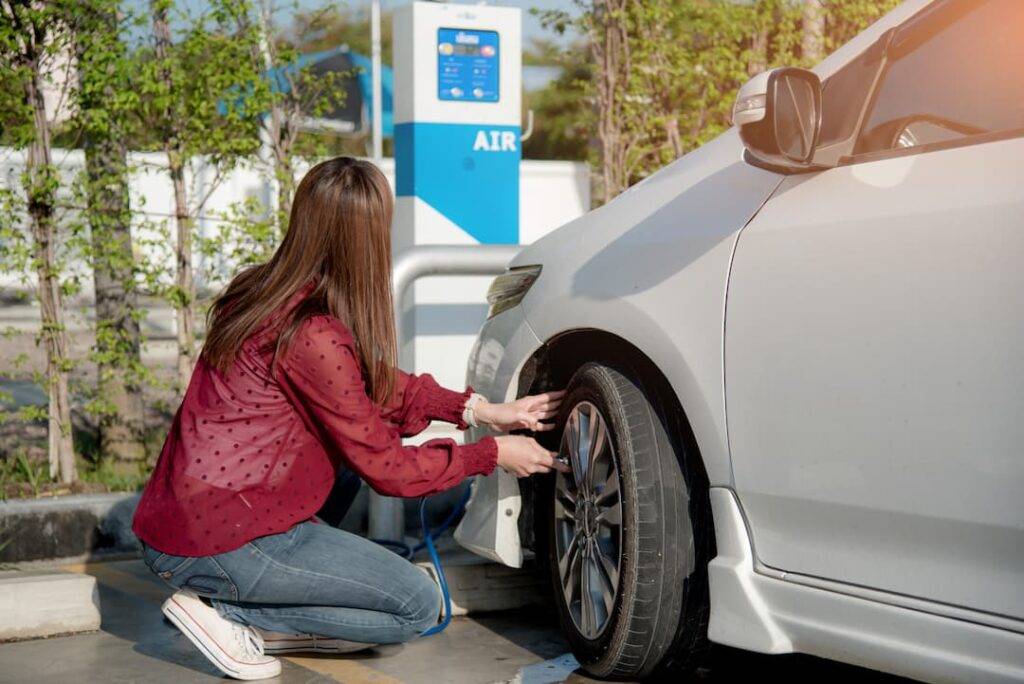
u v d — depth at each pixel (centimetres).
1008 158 236
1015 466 224
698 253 294
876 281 249
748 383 276
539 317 342
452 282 584
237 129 588
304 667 338
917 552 246
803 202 274
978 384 229
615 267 318
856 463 253
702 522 304
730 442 282
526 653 353
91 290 702
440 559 405
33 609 369
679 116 800
